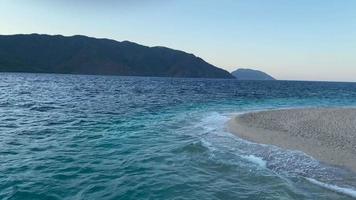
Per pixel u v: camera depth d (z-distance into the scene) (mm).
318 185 9602
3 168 9938
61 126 18391
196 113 26141
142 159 11453
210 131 17484
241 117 21938
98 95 46094
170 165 10875
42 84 77625
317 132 17031
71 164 10586
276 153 12945
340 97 60156
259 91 72250
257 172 10547
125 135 15945
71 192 8281
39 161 10820
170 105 32719
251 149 13477
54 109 27375
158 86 85000
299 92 75000
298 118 22172
